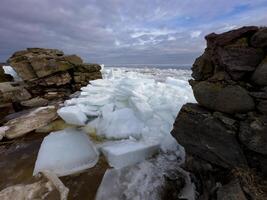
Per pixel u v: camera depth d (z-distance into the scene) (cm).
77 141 684
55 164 561
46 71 1564
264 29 303
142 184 479
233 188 293
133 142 647
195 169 408
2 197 408
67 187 479
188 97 810
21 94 1363
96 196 450
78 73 1688
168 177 491
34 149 673
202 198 369
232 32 342
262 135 294
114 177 507
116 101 920
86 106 912
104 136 732
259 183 292
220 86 353
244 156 321
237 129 326
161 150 619
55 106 1167
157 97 837
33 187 437
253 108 317
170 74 2478
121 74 2023
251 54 318
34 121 900
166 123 705
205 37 410
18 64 1558
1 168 564
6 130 809
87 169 550
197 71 428
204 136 370
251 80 326
